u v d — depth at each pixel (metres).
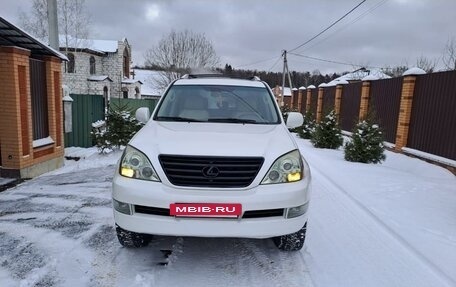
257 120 4.09
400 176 7.27
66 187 5.96
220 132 3.44
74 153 9.93
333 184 6.39
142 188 2.92
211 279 3.03
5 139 6.37
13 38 6.43
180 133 3.38
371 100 13.11
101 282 2.93
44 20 31.08
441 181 7.11
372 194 5.66
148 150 3.06
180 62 37.44
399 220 4.45
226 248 3.62
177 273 3.11
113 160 8.56
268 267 3.25
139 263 3.26
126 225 3.01
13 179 6.39
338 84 17.38
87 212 4.64
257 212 2.93
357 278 3.09
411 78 10.26
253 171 2.97
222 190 2.89
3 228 4.05
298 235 3.40
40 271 3.07
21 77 6.43
